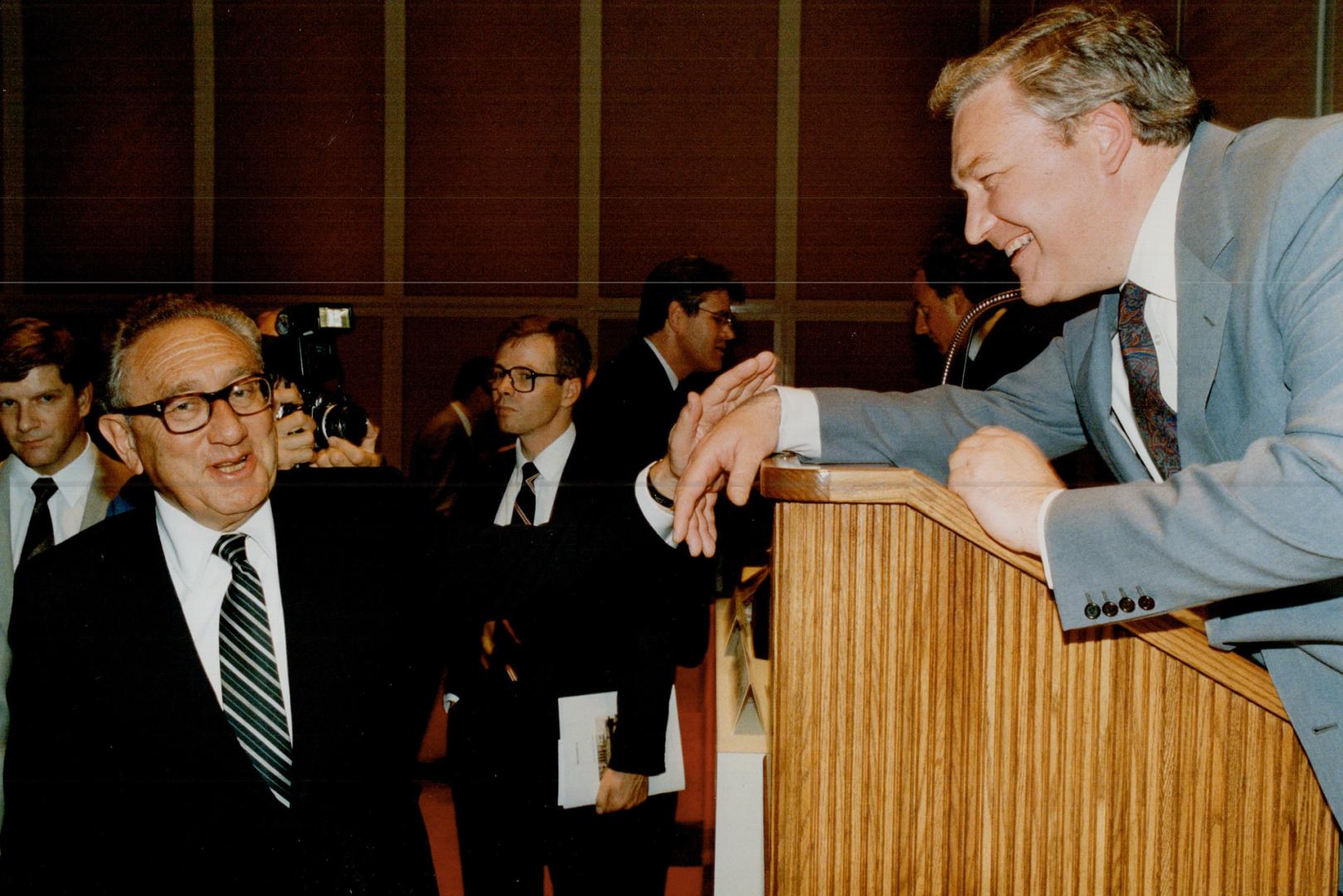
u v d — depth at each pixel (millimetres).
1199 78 2721
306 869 978
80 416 1718
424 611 1118
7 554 1643
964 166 913
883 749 787
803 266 4219
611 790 1511
